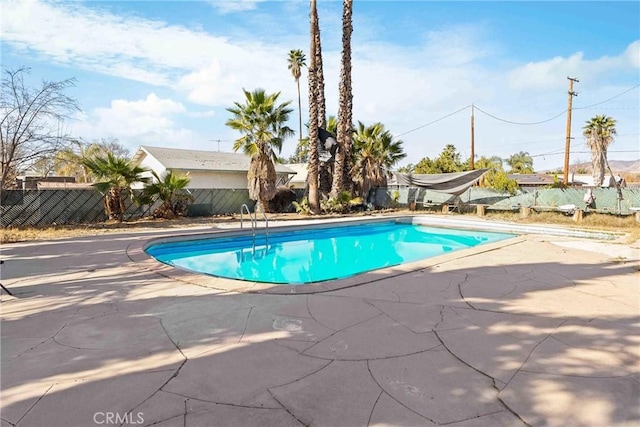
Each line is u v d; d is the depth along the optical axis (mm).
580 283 4984
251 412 2080
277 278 7211
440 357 2771
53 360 2725
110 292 4590
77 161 14492
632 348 2908
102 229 12352
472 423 1986
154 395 2246
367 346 2969
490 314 3730
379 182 22000
